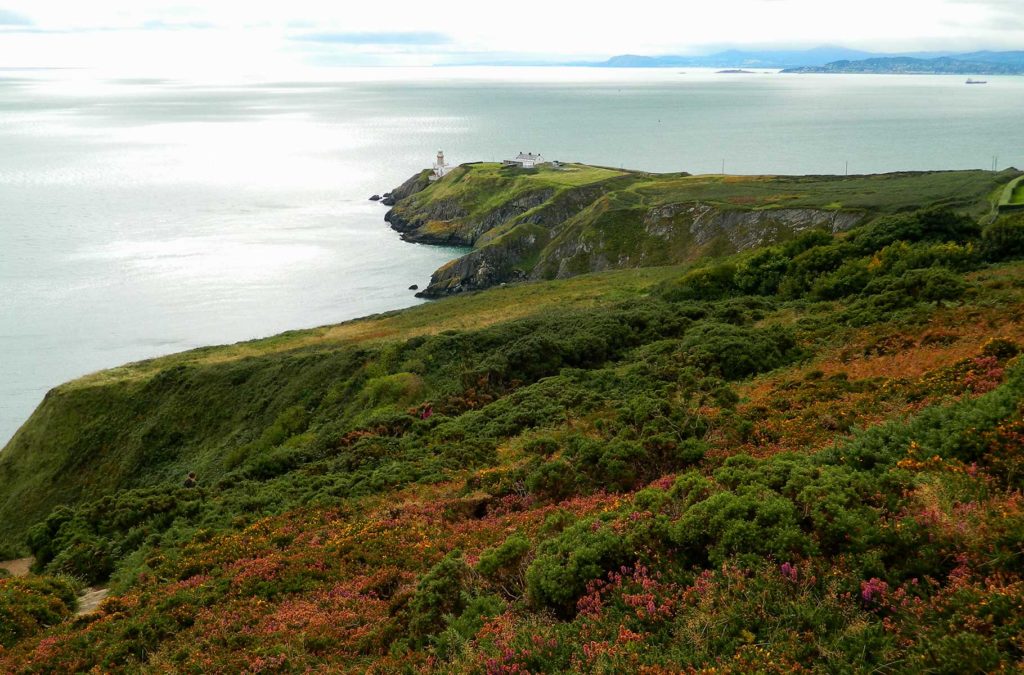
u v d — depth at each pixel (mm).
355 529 16562
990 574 7453
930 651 6578
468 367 37875
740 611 7902
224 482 26000
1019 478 9305
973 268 34844
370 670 9695
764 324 33875
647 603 8727
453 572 11516
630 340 36344
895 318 26281
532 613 9719
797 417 16922
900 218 43406
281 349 59688
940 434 11094
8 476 47719
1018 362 14164
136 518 21875
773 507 9297
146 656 12117
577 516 13156
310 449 28781
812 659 7023
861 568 8141
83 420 49219
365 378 41531
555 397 26844
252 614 12867
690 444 15570
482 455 22109
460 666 8758
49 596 16250
